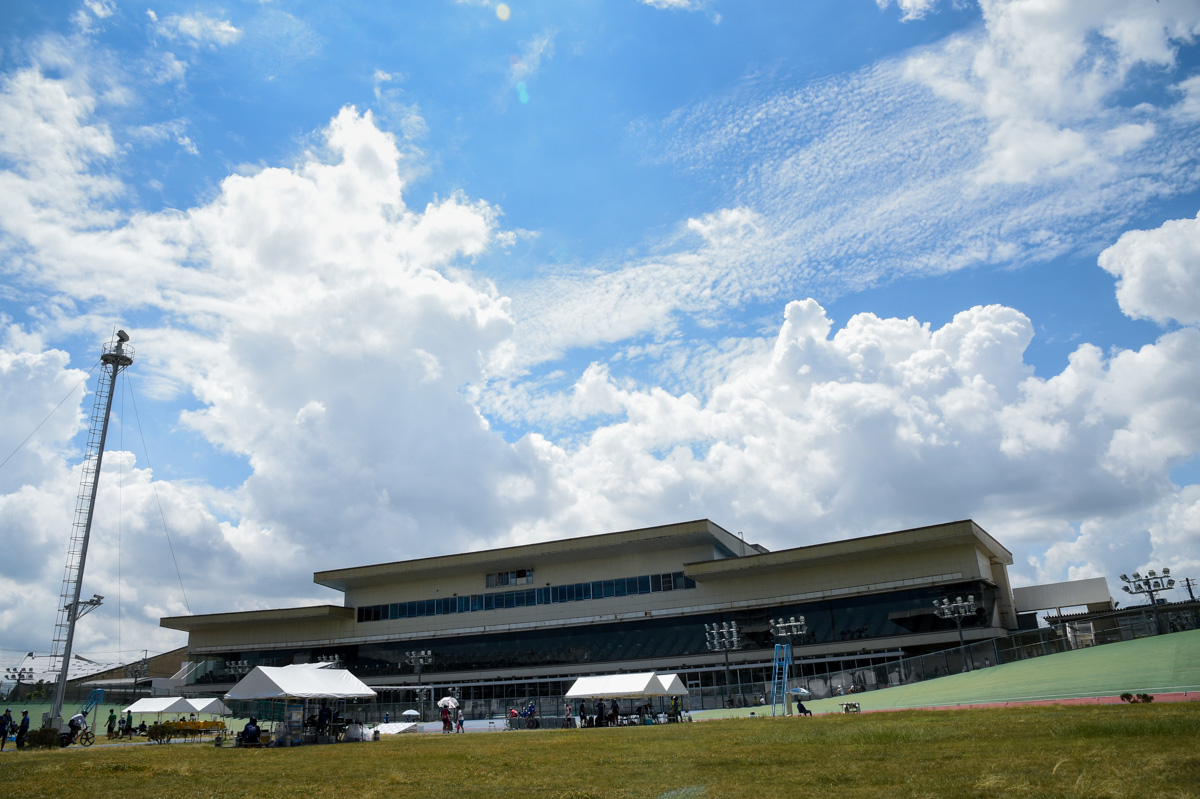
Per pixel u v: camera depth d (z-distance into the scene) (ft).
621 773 63.98
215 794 61.93
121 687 358.23
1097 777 43.65
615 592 284.61
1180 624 182.19
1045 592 283.59
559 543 286.66
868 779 50.55
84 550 197.67
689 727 140.26
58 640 189.57
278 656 339.57
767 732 103.24
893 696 174.50
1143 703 100.37
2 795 63.31
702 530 265.75
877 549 236.63
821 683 208.13
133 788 67.31
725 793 49.06
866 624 242.58
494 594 305.32
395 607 322.96
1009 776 46.65
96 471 204.13
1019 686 146.30
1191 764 45.57
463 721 249.75
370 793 58.70
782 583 257.55
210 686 344.49
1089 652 165.99
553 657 288.92
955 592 232.12
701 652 264.52
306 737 140.26
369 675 317.83
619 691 178.19
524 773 68.13
